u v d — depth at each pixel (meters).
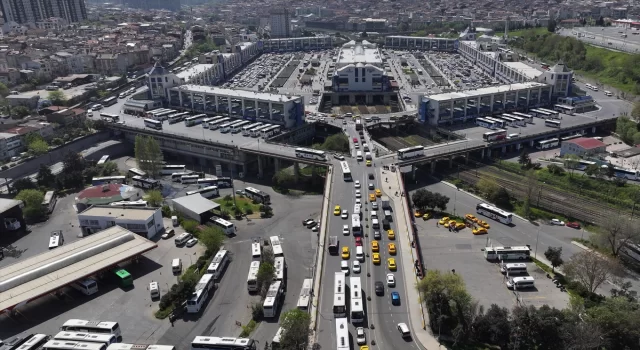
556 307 141.50
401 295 140.12
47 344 126.44
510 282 152.25
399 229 174.75
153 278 163.88
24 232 198.88
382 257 158.25
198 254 178.25
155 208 198.88
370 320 130.88
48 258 162.75
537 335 120.00
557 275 157.75
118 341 133.00
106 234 177.12
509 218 191.25
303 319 122.50
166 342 132.38
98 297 153.88
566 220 193.75
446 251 174.00
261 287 152.88
